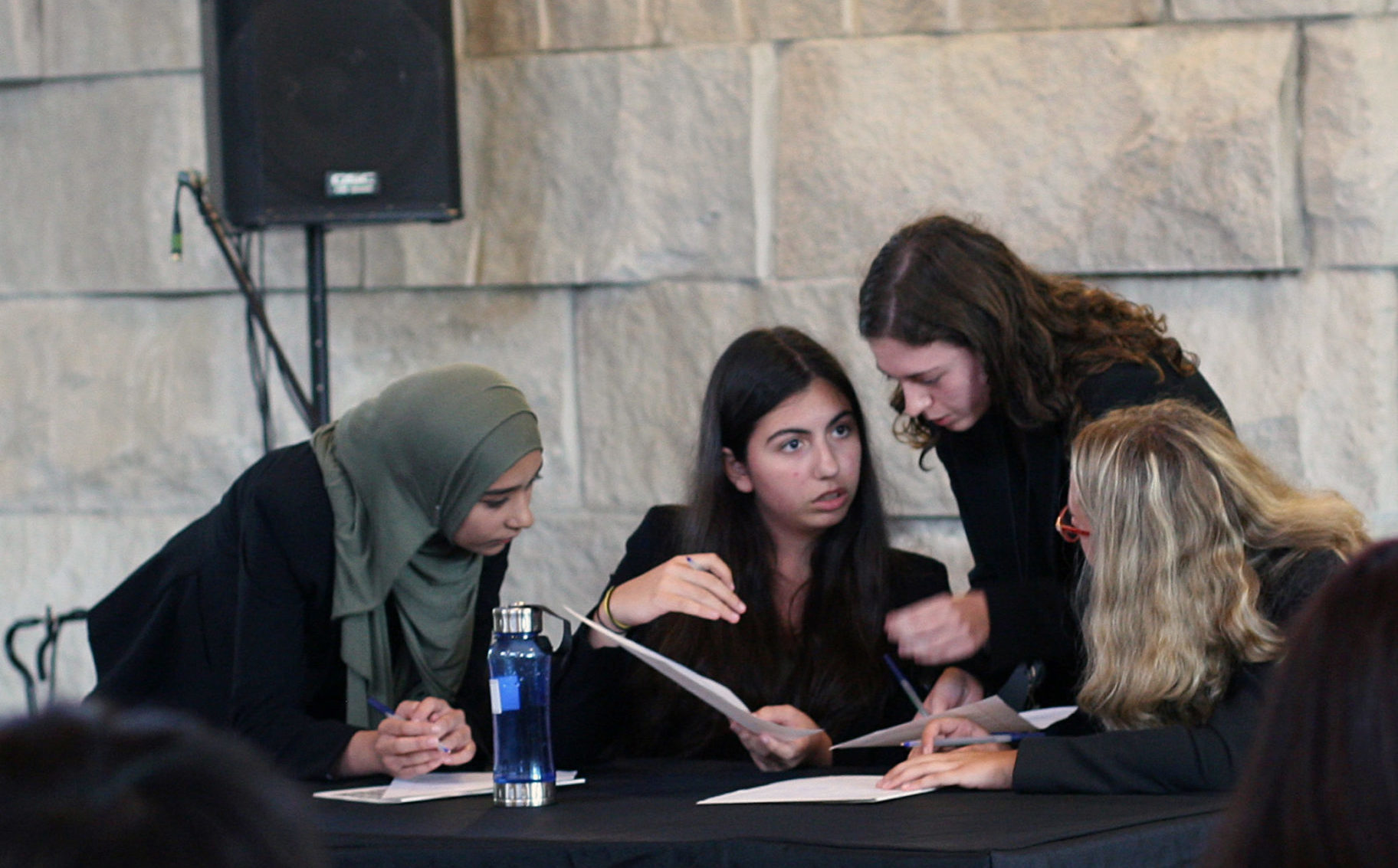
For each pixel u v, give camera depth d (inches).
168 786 37.8
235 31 254.1
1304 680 60.0
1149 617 145.3
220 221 269.0
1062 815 125.7
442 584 193.8
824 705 199.8
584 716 186.4
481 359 290.8
